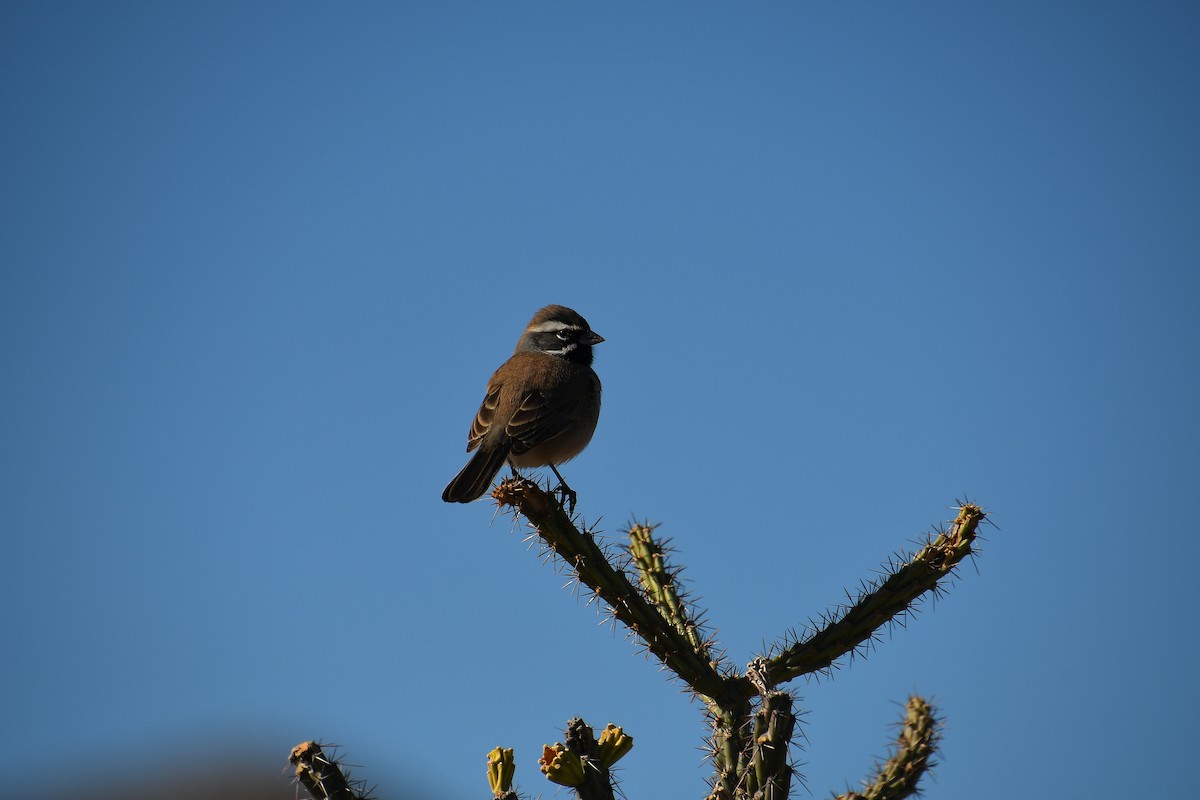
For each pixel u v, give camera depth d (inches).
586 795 330.6
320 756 315.6
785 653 426.0
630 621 406.9
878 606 427.5
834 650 426.6
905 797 430.9
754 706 421.1
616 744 347.6
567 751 333.7
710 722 406.3
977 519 430.0
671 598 468.1
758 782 345.4
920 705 450.3
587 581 409.4
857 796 428.5
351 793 315.3
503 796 307.9
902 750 440.5
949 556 427.5
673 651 406.6
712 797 372.8
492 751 329.1
